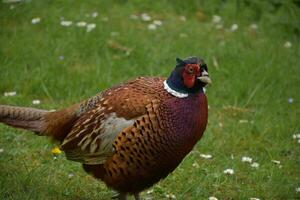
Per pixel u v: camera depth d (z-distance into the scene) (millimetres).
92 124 9414
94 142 9367
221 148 12344
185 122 9102
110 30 16297
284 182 11344
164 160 9180
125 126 9086
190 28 16953
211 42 16359
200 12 17953
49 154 11727
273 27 17562
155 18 17406
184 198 10695
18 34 15828
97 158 9430
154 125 9008
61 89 13844
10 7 16766
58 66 14570
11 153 11555
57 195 10453
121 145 9109
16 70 14359
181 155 9281
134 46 15719
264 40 16859
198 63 9133
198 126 9242
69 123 9820
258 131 13031
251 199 10672
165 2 18078
